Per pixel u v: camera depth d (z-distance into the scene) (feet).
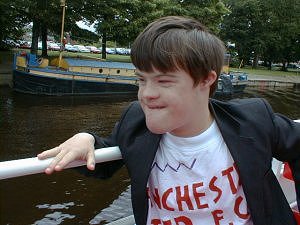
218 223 4.48
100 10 90.38
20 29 98.37
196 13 113.19
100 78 70.79
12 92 65.87
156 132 3.96
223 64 4.15
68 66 69.36
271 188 4.57
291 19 167.94
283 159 4.68
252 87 110.63
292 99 90.53
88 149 4.31
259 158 4.35
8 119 46.93
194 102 3.98
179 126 4.01
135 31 94.07
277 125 4.52
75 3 87.81
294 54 179.93
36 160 4.01
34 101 60.85
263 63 190.60
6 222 20.43
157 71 3.78
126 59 126.11
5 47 103.09
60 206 22.48
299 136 4.52
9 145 35.96
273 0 164.66
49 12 86.99
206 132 4.34
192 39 3.81
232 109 4.55
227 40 167.32
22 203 22.57
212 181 4.37
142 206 4.53
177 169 4.43
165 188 4.48
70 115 52.39
